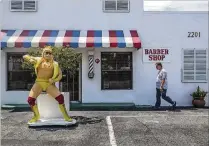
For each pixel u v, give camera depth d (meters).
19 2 15.10
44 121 9.83
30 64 10.87
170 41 15.14
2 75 14.78
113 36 14.51
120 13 15.21
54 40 13.88
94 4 15.20
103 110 13.70
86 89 15.01
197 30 15.18
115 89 15.09
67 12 15.18
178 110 13.64
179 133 8.93
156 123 10.38
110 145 7.69
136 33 14.91
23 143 7.88
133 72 15.05
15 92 14.89
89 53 14.84
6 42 13.76
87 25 15.18
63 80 15.00
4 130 9.34
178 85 15.14
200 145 7.70
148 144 7.78
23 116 11.87
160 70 13.96
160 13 15.13
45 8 15.19
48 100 10.28
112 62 15.12
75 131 9.19
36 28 15.16
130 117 11.57
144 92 15.08
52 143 7.88
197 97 14.67
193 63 15.18
